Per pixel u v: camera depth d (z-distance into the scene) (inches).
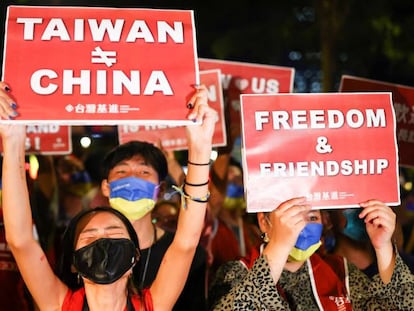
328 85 401.7
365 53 486.6
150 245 164.2
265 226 152.1
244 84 238.8
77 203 251.9
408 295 144.3
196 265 165.0
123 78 134.5
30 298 180.5
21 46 134.3
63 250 141.1
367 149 146.9
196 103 133.8
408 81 496.7
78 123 132.3
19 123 130.5
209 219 216.2
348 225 183.6
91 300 134.3
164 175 168.7
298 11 516.4
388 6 466.9
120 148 166.7
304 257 147.9
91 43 135.8
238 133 238.1
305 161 145.1
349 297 153.7
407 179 276.7
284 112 145.6
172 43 137.5
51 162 232.8
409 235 267.3
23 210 131.0
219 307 140.2
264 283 137.6
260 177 143.9
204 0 526.0
